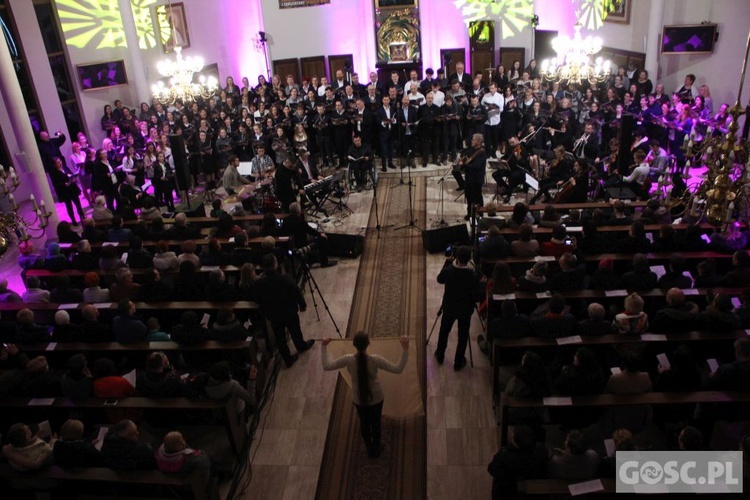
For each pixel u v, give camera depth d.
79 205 12.96
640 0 15.17
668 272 7.30
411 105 14.73
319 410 7.25
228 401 6.09
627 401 5.59
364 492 6.13
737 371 5.63
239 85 20.69
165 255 8.49
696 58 14.21
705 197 7.27
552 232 8.56
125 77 16.06
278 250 8.58
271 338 8.27
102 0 15.69
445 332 7.61
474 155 10.90
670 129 13.39
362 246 10.93
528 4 19.02
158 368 6.20
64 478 5.21
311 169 12.59
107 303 7.76
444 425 6.89
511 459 4.99
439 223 11.82
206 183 14.26
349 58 20.20
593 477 4.97
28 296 7.90
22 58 13.73
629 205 9.96
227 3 19.81
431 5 19.52
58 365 7.15
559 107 14.05
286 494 6.16
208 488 5.54
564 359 6.70
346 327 8.80
